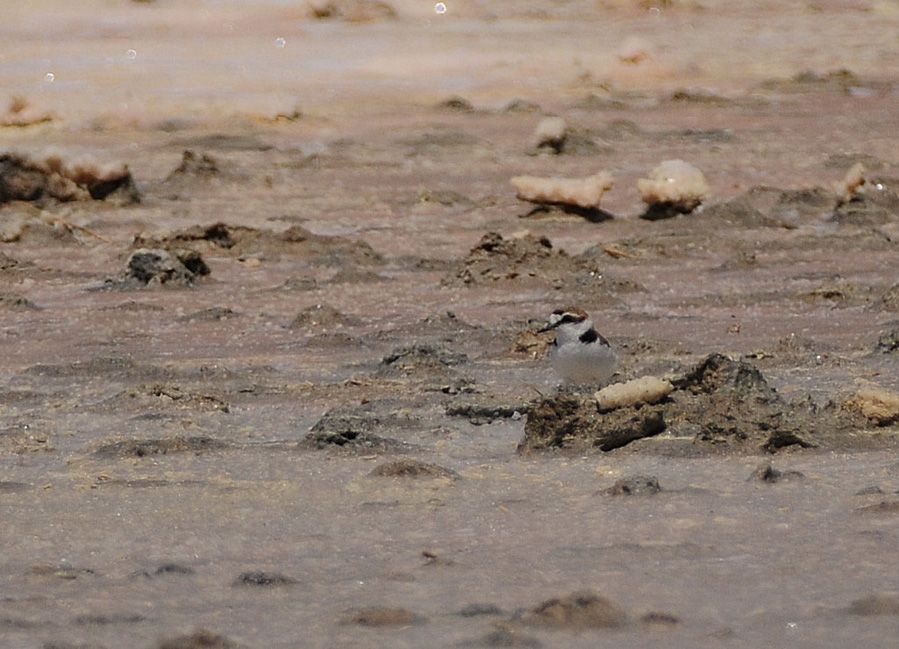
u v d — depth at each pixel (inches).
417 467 396.8
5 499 382.9
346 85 1498.5
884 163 1196.5
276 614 285.7
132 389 512.1
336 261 842.8
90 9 1809.8
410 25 1886.1
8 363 604.1
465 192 1079.6
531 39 1815.9
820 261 846.5
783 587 293.0
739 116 1408.7
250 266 839.7
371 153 1198.3
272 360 599.8
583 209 987.3
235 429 475.5
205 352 621.9
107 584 307.4
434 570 311.6
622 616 275.1
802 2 2139.5
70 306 732.7
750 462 402.6
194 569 317.7
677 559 314.0
